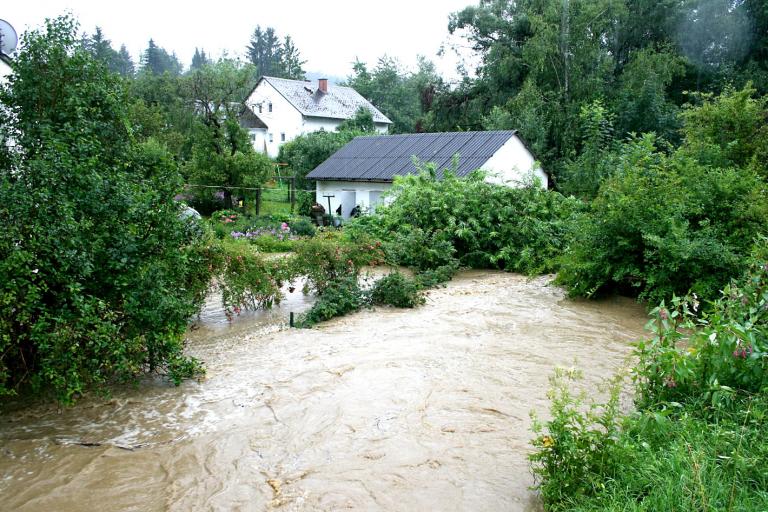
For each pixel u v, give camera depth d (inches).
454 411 226.4
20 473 185.0
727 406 176.4
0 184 216.8
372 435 206.7
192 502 168.1
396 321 363.9
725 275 358.9
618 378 198.1
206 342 327.3
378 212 651.5
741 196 387.5
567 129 1123.9
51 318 206.4
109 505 167.6
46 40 255.8
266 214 908.0
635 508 135.5
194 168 949.2
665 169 442.6
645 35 1365.7
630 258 409.7
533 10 1323.8
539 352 299.7
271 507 164.2
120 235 235.0
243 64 1269.7
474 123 1437.0
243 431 211.6
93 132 259.3
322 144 1262.3
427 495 168.4
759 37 1299.2
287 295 449.1
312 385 253.9
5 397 239.8
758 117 533.0
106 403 237.5
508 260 555.5
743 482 143.0
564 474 154.9
